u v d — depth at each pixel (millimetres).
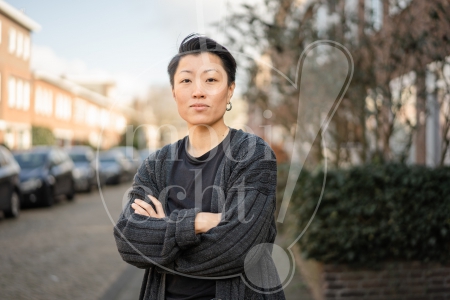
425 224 4223
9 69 23500
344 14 5383
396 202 4254
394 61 5051
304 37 5508
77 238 8453
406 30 4812
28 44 18719
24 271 6078
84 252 7328
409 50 4859
